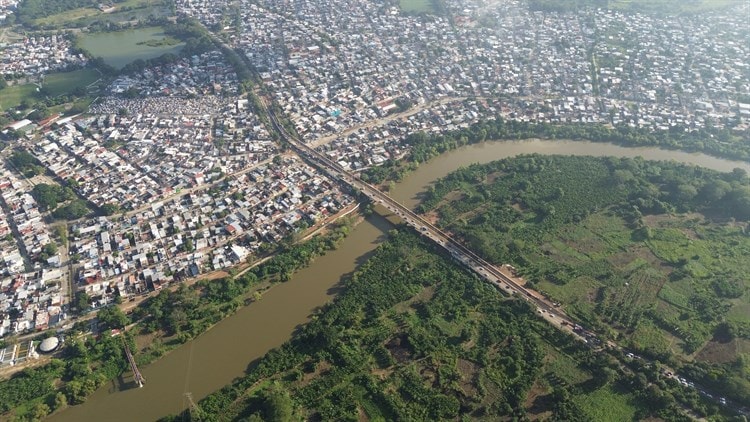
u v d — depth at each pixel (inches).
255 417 5885.8
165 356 6973.4
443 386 6491.1
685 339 7204.7
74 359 6850.4
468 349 7017.7
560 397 6363.2
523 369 6756.9
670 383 6599.4
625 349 7081.7
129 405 6363.2
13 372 6702.8
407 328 7249.0
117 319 7293.3
